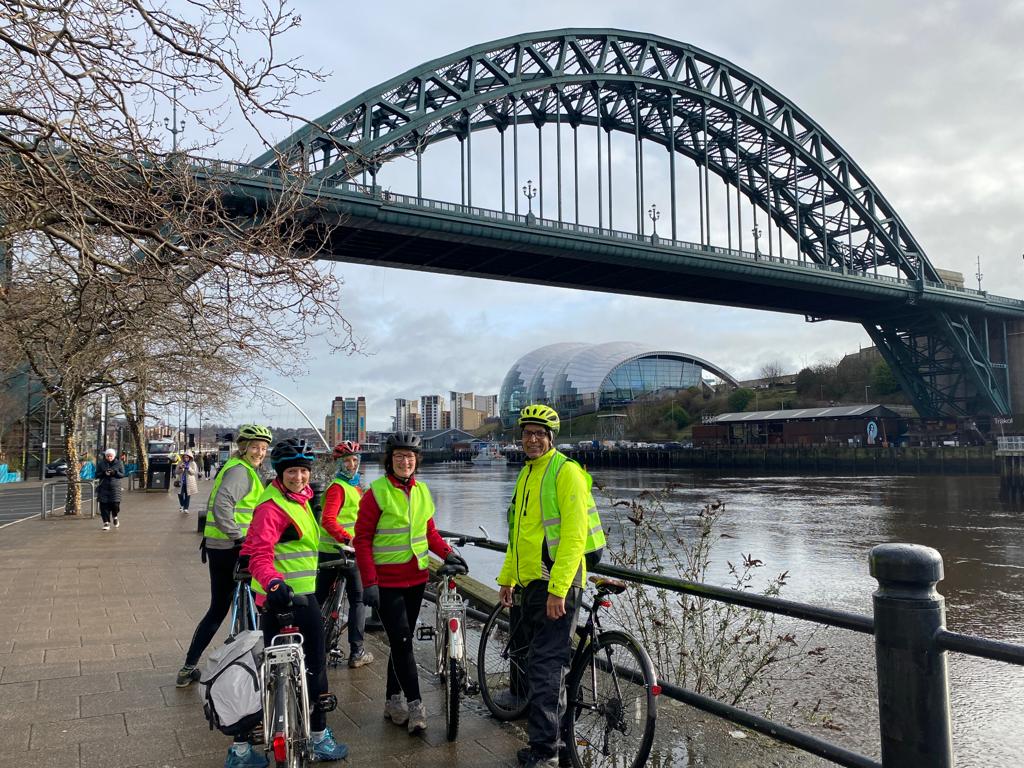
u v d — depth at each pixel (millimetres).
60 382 17109
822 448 84250
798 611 3773
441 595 5355
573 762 4359
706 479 74938
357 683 6043
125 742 4812
